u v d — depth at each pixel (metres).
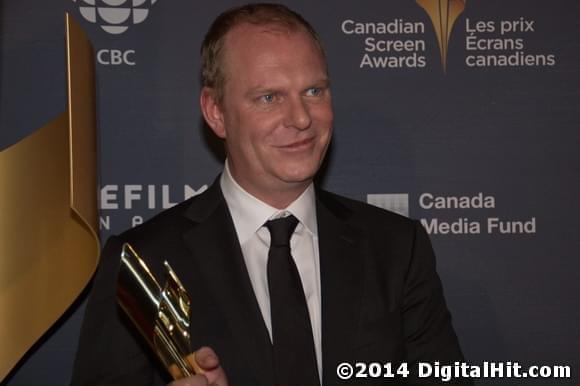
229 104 1.47
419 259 1.59
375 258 1.55
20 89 1.98
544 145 2.03
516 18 2.03
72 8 1.99
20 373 1.99
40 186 1.87
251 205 1.53
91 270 1.86
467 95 2.03
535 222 2.03
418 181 2.04
